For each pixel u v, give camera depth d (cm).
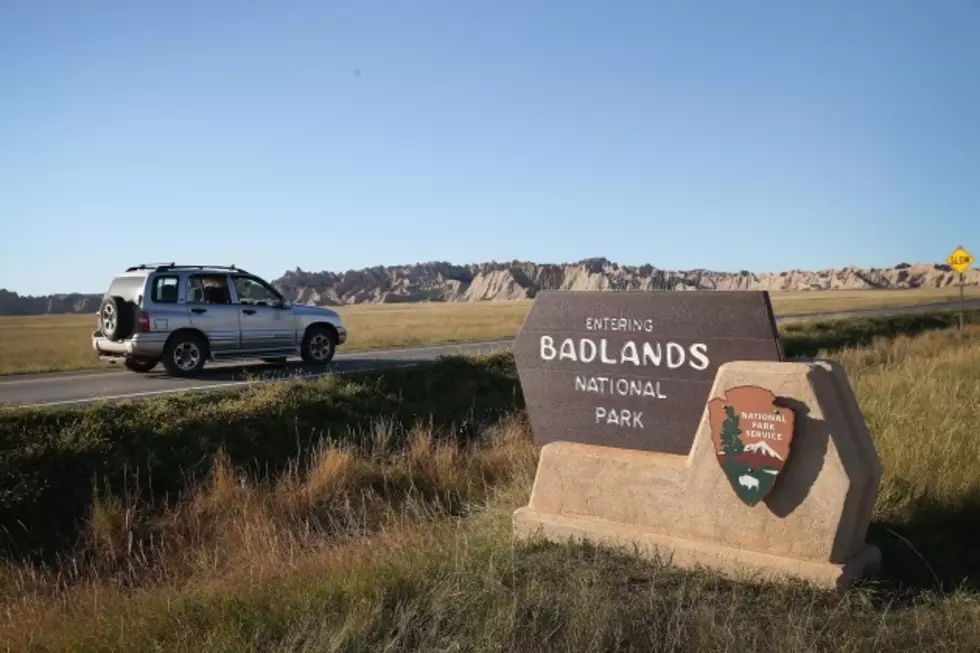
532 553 581
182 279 1664
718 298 596
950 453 726
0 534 834
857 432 529
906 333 3162
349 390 1334
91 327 7212
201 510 917
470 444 1253
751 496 529
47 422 1036
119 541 855
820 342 2642
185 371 1655
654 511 577
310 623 448
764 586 500
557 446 636
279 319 1788
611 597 469
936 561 546
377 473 1043
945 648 412
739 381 541
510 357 1708
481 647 409
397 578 506
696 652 407
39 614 606
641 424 632
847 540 513
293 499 945
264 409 1184
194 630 482
